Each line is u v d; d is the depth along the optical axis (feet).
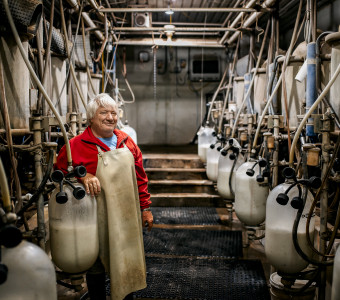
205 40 18.92
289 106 9.12
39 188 4.92
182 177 16.72
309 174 8.98
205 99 26.68
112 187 5.78
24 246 4.02
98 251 5.78
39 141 5.65
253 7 11.58
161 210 14.66
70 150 5.48
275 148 8.67
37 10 5.95
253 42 14.75
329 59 7.59
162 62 26.27
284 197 5.76
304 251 6.18
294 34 8.80
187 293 7.77
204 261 9.54
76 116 9.18
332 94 6.29
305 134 7.98
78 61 11.06
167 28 15.35
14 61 5.75
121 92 26.37
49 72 7.83
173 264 9.34
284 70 8.52
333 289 4.47
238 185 8.97
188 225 12.66
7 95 5.74
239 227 12.39
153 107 26.71
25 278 3.85
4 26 5.45
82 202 5.38
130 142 6.55
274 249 6.35
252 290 7.90
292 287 7.11
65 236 5.33
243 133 11.39
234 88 16.20
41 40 7.70
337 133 6.36
